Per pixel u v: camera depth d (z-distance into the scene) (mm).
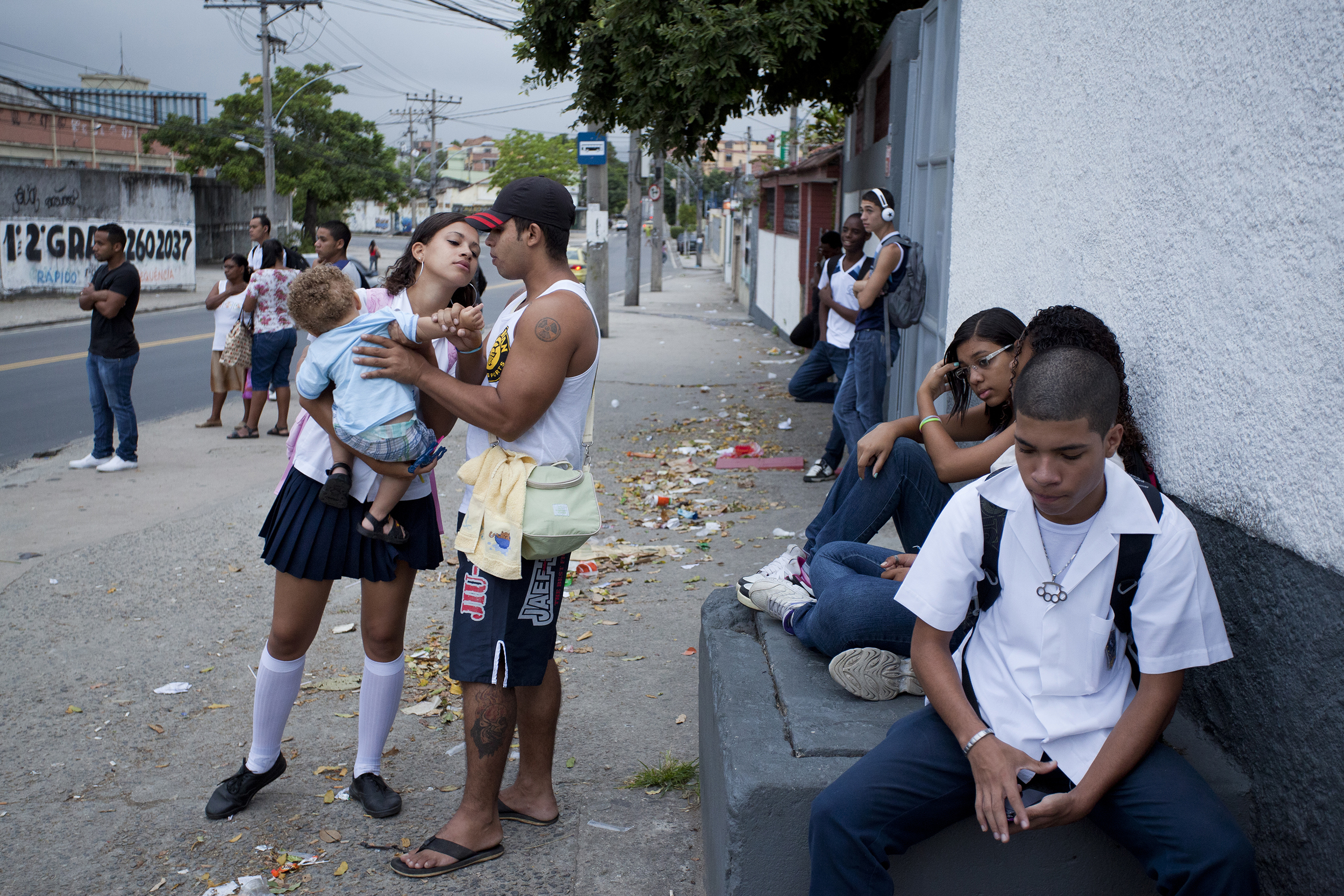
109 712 3848
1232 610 2346
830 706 2559
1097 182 3121
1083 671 2053
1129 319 2885
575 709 3854
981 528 2086
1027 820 1915
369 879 2795
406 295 3057
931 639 2143
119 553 5789
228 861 2885
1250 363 2270
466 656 2770
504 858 2881
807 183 16391
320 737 3652
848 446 6520
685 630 4629
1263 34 2201
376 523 2895
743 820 2258
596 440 8969
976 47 4703
